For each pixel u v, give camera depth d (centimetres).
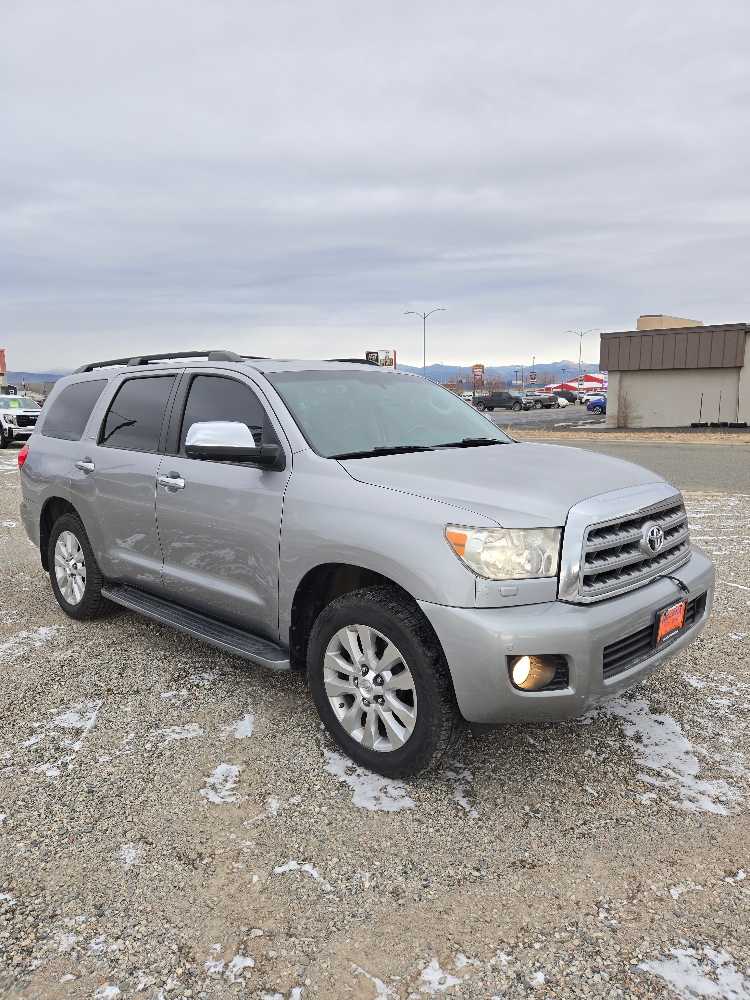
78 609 507
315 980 209
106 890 245
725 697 395
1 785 309
